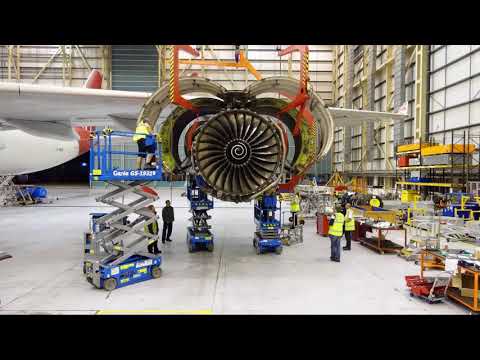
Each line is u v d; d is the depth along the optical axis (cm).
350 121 1479
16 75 3869
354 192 2175
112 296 644
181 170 920
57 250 1052
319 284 719
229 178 798
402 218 1435
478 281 612
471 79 1783
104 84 3956
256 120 808
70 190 4088
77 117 1126
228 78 3991
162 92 825
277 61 4006
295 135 923
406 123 2431
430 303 611
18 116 1076
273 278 760
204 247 1072
